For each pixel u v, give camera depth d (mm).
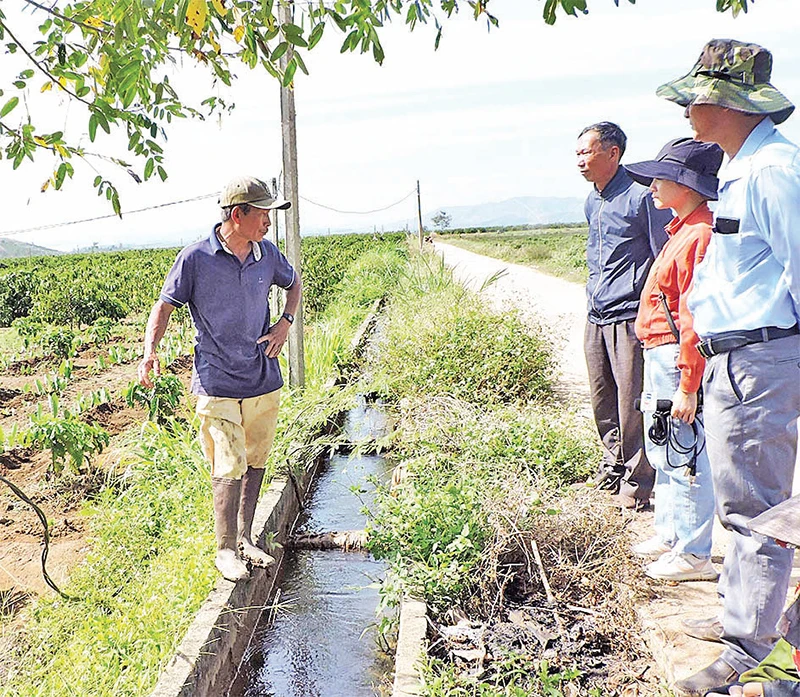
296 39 2750
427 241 36750
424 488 5199
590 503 4805
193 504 5426
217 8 2578
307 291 18766
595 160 5234
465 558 4492
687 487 4152
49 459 6871
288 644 4539
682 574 4273
